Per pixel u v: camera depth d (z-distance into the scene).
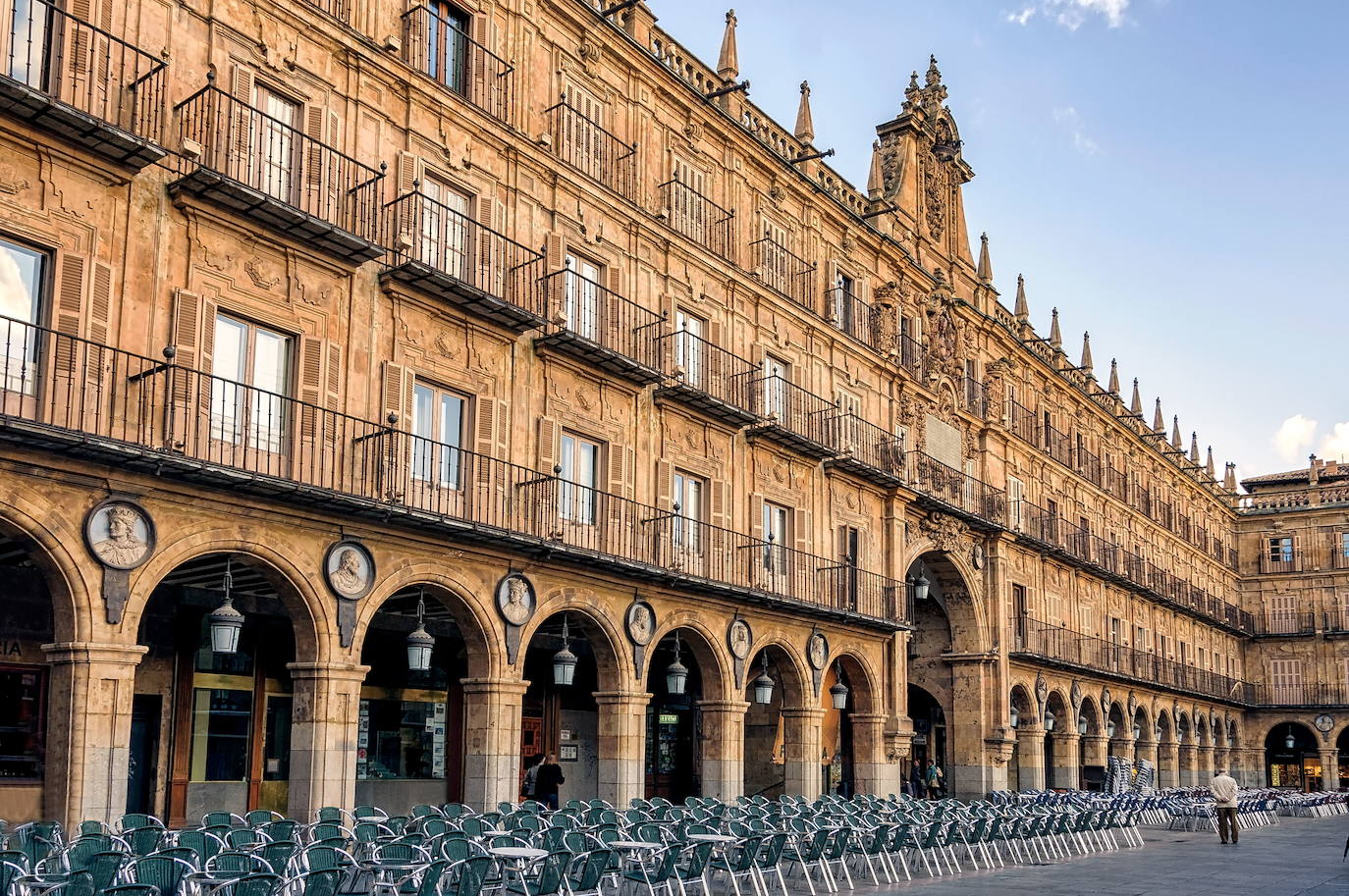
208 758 22.94
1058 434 53.88
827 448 32.94
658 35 30.06
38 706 20.56
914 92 42.25
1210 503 77.38
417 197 22.53
